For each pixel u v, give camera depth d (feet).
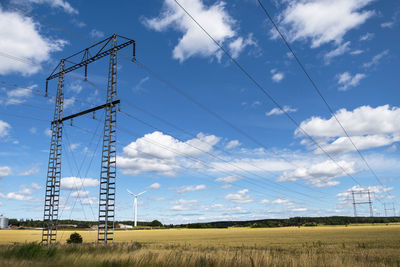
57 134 156.97
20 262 52.65
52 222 144.56
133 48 141.28
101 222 123.03
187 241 278.05
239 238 331.57
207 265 53.21
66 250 80.59
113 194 125.80
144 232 580.71
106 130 131.95
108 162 128.06
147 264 53.21
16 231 489.67
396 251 138.92
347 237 305.12
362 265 60.39
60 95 162.81
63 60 166.61
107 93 136.98
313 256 63.67
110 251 85.15
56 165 151.53
